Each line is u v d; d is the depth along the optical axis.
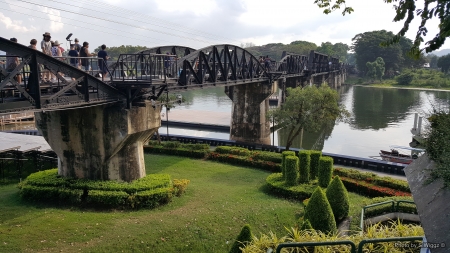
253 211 14.28
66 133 16.17
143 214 13.89
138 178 16.56
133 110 15.25
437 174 5.67
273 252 6.86
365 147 37.81
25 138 22.95
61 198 14.88
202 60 21.80
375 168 23.20
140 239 11.55
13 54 10.28
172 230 12.24
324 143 39.88
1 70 9.48
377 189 17.08
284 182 17.72
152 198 14.72
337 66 100.81
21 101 10.16
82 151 16.06
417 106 66.44
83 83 12.49
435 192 5.36
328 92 25.89
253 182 19.53
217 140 30.36
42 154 20.92
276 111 27.67
